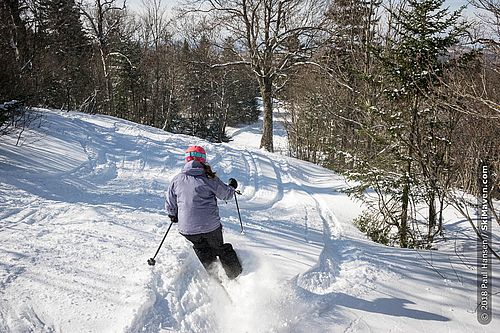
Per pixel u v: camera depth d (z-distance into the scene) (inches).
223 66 858.1
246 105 2266.2
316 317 170.2
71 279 162.4
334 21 751.1
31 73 510.9
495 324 172.4
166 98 1331.2
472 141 234.2
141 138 530.3
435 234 311.6
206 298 171.0
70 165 362.6
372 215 347.3
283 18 820.6
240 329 154.5
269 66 831.1
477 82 204.8
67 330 135.1
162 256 194.2
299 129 1047.6
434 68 277.4
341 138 816.3
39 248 187.0
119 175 380.8
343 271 223.3
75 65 884.6
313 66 864.3
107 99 923.4
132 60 1179.3
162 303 157.6
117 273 172.4
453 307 186.4
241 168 504.4
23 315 137.3
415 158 293.0
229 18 826.8
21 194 267.1
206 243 185.8
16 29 509.4
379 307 183.2
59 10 832.9
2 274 157.9
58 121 496.7
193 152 188.7
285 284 190.7
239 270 185.0
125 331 136.1
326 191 462.0
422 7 276.5
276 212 342.6
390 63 300.5
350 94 738.2
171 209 188.9
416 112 289.9
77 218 236.4
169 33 1197.7
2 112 341.4
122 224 234.8
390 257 249.8
